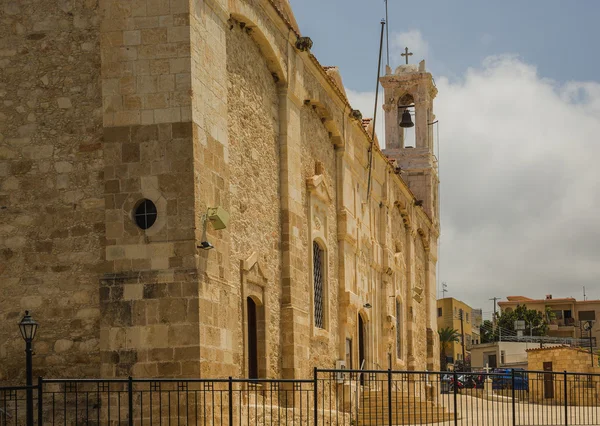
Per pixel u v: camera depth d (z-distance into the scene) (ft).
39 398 54.03
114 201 64.75
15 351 65.21
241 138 76.84
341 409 100.07
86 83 66.90
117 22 66.23
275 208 85.20
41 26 68.08
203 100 66.85
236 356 69.10
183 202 63.77
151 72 65.36
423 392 150.82
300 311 87.20
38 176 66.64
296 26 96.43
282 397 83.46
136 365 62.59
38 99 67.41
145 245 63.77
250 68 80.48
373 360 124.16
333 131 106.52
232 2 73.72
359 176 118.62
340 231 107.65
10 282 65.98
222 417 63.36
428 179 172.04
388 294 133.59
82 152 66.23
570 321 384.68
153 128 64.85
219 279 66.54
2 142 67.36
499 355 288.30
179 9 65.67
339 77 112.98
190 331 62.34
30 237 66.18
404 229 152.56
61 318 64.95
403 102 177.27
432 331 168.55
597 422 101.60
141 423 56.80
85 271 65.16
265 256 81.30
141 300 63.16
